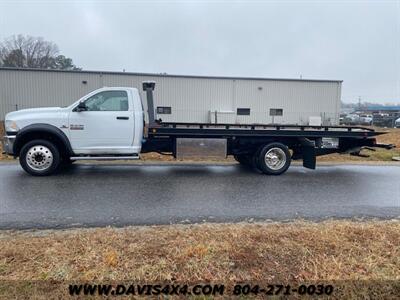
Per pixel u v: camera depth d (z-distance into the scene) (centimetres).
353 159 1184
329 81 3116
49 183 670
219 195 607
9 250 331
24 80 2691
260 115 3061
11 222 439
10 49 5534
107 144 759
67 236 378
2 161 960
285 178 782
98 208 509
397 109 7381
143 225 435
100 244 349
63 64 5969
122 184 677
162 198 576
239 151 853
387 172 890
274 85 3058
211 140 827
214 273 296
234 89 3003
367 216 494
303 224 440
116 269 296
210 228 414
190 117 2958
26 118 725
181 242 359
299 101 3102
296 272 301
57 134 732
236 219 468
